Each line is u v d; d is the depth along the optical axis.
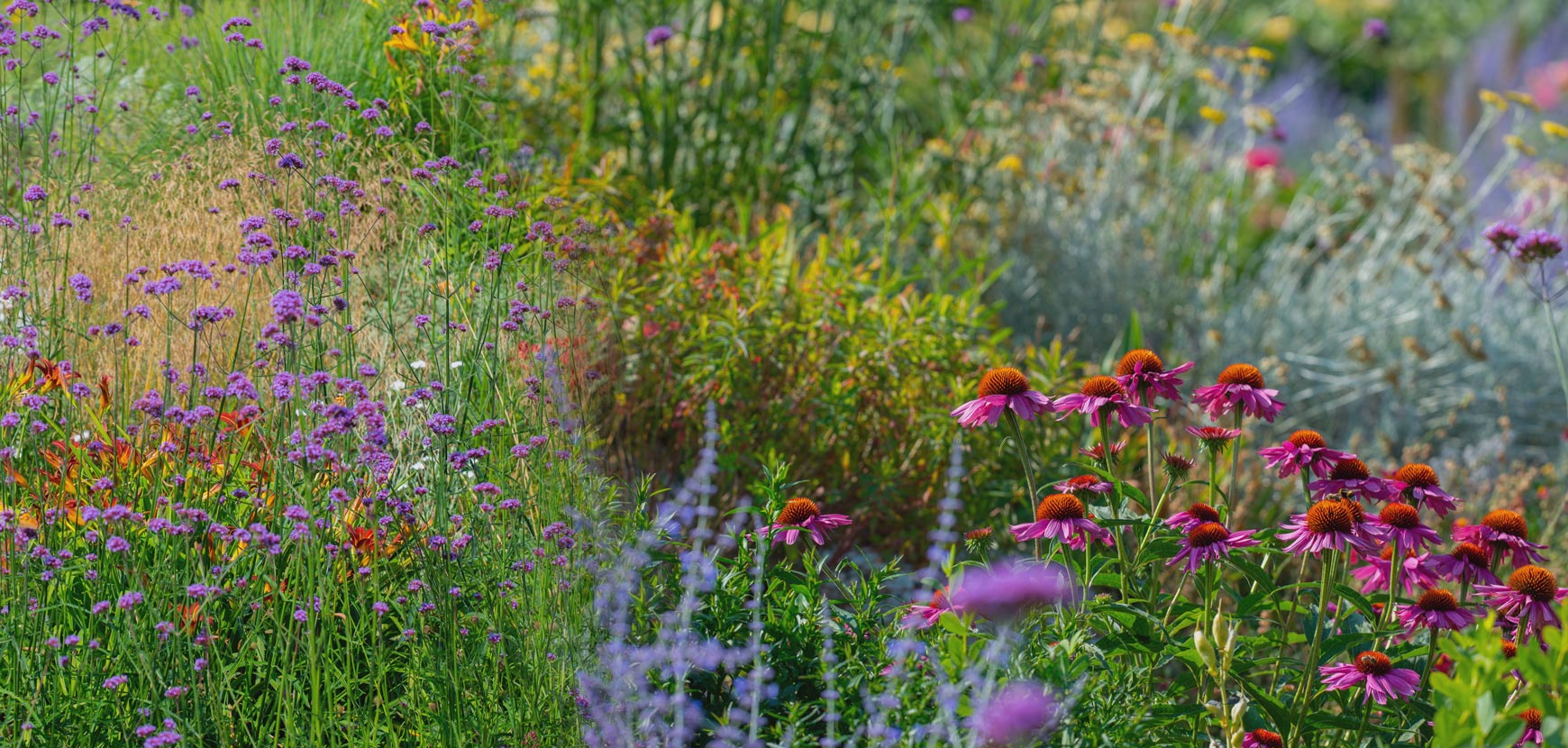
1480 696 1.83
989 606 2.09
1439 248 5.93
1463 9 11.29
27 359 2.61
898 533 3.69
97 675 2.15
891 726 2.05
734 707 2.28
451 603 2.16
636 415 3.47
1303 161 8.70
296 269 2.48
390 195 2.94
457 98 3.43
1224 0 7.34
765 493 2.52
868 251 4.66
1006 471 3.77
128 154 3.35
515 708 2.19
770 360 3.67
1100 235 5.52
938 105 6.19
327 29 3.68
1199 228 5.89
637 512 2.44
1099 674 2.23
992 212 5.44
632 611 2.36
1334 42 10.90
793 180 5.25
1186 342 5.25
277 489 2.20
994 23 6.02
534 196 3.57
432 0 3.58
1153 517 2.43
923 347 3.74
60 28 3.63
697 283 3.78
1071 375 3.95
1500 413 5.20
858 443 3.72
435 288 2.79
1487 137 8.94
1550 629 1.92
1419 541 2.32
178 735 1.95
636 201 4.51
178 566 2.26
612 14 5.33
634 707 2.19
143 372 2.74
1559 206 5.83
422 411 2.48
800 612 2.38
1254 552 2.48
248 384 2.17
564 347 2.87
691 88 5.20
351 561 2.37
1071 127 5.71
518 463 2.51
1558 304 5.45
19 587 2.14
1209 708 2.39
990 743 1.97
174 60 3.70
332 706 2.13
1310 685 2.29
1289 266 5.80
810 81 5.22
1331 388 5.08
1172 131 6.59
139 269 2.56
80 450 2.45
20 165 3.05
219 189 2.87
